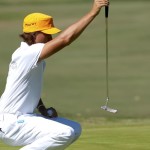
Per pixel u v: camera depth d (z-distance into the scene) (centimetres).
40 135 1695
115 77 6581
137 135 2602
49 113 1791
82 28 1645
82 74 6806
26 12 13850
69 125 1781
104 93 5653
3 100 1720
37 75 1712
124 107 4844
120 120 3984
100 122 3847
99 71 6981
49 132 1688
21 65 1686
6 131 1700
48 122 1705
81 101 5206
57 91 5797
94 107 4834
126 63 7481
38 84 1725
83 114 4381
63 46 1659
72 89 5903
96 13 1647
